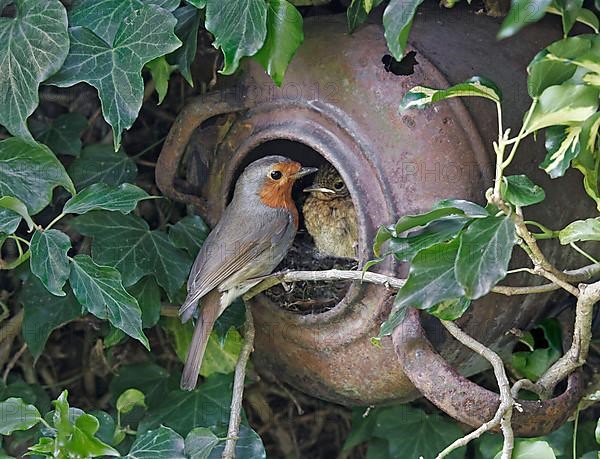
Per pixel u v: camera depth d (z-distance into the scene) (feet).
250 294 18.10
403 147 15.88
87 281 16.71
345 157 16.29
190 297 17.42
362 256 16.24
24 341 21.59
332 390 17.83
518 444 16.11
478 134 15.78
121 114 16.39
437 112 15.72
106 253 18.20
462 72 16.19
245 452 17.85
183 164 20.29
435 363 15.20
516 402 14.79
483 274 13.21
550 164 14.93
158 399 20.62
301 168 18.74
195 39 17.60
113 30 16.71
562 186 16.96
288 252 21.24
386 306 16.28
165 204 21.52
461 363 17.56
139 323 16.58
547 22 17.85
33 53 16.24
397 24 14.14
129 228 18.47
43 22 16.21
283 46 16.05
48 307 19.10
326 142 16.44
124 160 20.04
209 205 18.67
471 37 16.98
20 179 17.12
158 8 16.47
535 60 13.74
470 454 22.11
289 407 24.03
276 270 20.77
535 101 13.82
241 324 18.30
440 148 15.71
